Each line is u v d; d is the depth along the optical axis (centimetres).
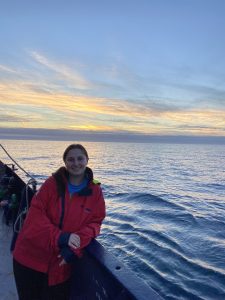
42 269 273
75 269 296
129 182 4612
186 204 2725
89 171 283
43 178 4516
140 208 2456
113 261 238
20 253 276
